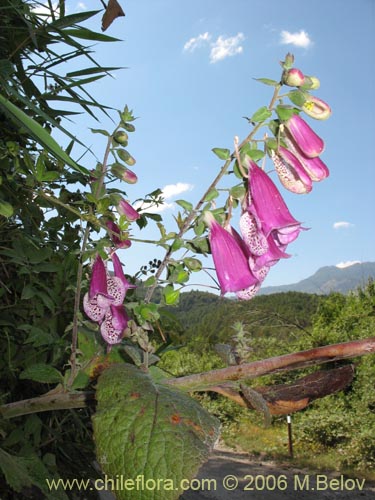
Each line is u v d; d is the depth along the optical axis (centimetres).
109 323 145
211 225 138
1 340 211
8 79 175
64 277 219
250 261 140
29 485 148
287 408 143
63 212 222
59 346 186
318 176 137
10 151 177
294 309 1606
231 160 135
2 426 185
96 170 155
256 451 1349
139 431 103
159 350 229
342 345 123
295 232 143
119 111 156
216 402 1609
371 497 948
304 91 130
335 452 1248
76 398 132
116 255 159
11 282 219
